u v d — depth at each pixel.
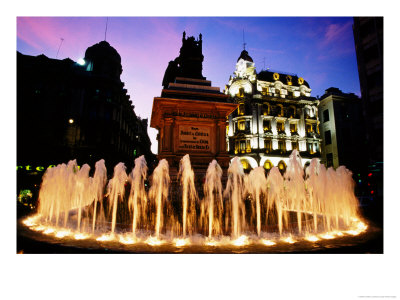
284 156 42.22
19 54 30.28
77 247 4.63
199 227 6.70
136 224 6.98
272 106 44.94
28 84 30.11
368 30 24.00
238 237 5.77
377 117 23.06
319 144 45.91
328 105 46.69
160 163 10.80
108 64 35.94
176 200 10.62
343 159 44.03
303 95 48.22
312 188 10.84
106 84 33.69
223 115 12.08
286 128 44.66
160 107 11.65
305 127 46.22
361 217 9.50
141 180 11.17
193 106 11.80
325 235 6.20
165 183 10.74
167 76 15.59
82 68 33.94
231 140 43.81
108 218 7.93
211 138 11.77
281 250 4.73
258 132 42.62
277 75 47.84
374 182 22.98
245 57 48.34
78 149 30.91
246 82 44.81
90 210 9.88
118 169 11.20
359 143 45.31
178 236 5.76
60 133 30.44
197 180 10.97
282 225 7.50
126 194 15.52
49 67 31.31
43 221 7.34
